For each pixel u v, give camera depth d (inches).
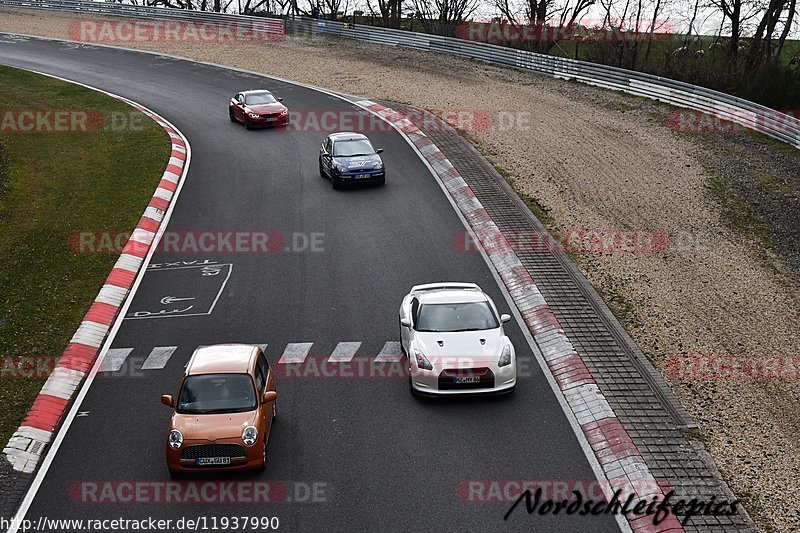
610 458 461.7
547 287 712.4
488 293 702.5
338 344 613.9
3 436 498.9
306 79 1658.5
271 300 694.5
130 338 632.4
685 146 1160.8
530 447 474.0
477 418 507.8
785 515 417.7
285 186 1016.2
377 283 725.3
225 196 978.7
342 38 2117.4
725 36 1729.8
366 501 425.7
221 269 764.0
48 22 2331.4
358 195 976.9
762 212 923.4
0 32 2177.7
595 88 1517.0
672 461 461.4
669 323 658.8
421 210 917.8
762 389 561.6
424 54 1883.6
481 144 1178.0
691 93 1333.7
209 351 504.1
